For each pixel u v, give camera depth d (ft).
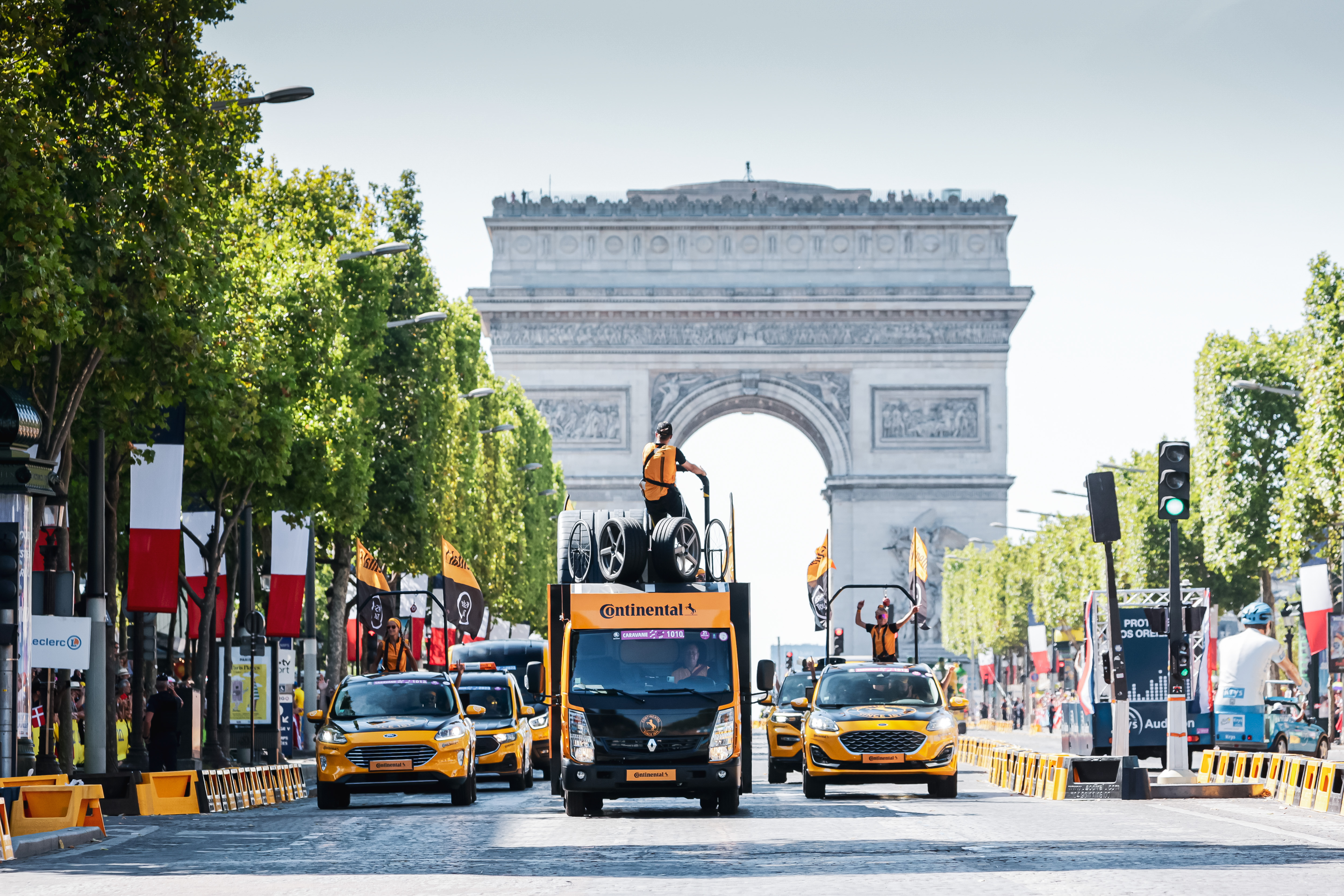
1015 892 66.23
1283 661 160.04
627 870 77.77
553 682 117.80
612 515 118.62
